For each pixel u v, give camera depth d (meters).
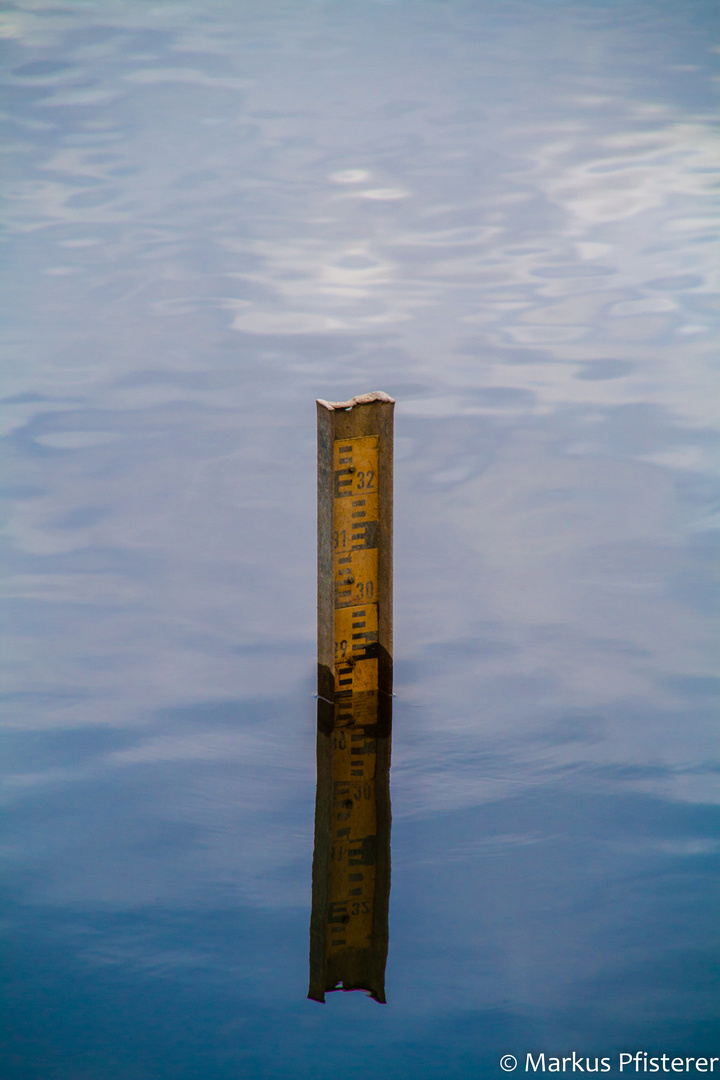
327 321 15.38
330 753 7.93
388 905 6.58
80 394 13.44
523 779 7.61
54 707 8.39
